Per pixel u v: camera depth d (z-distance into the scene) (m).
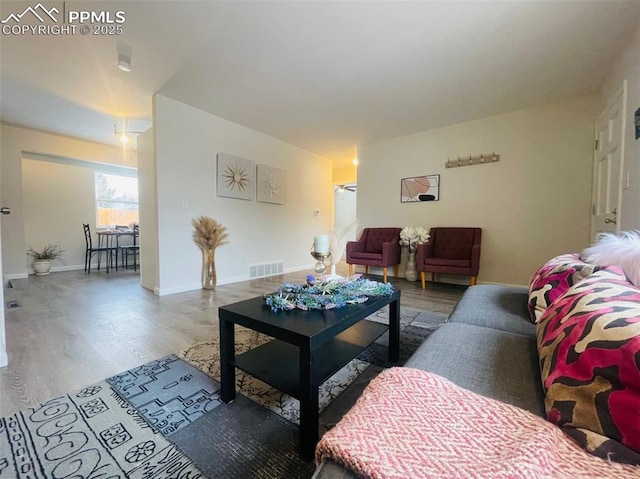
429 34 2.04
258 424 1.11
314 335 0.97
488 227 3.61
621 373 0.47
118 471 0.88
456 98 3.06
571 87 2.80
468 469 0.38
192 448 0.98
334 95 3.01
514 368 0.79
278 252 4.66
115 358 1.64
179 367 1.54
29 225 4.61
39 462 0.91
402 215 4.35
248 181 4.07
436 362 0.82
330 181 5.82
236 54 2.29
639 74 1.90
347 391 1.34
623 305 0.61
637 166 1.88
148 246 3.40
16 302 2.84
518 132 3.38
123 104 3.23
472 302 1.45
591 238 2.95
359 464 0.39
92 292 3.27
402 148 4.32
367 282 1.70
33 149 4.18
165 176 3.12
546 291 1.15
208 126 3.53
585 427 0.49
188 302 2.85
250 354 1.34
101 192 5.47
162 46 2.19
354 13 1.84
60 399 1.24
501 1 1.74
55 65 2.45
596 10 1.80
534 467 0.38
